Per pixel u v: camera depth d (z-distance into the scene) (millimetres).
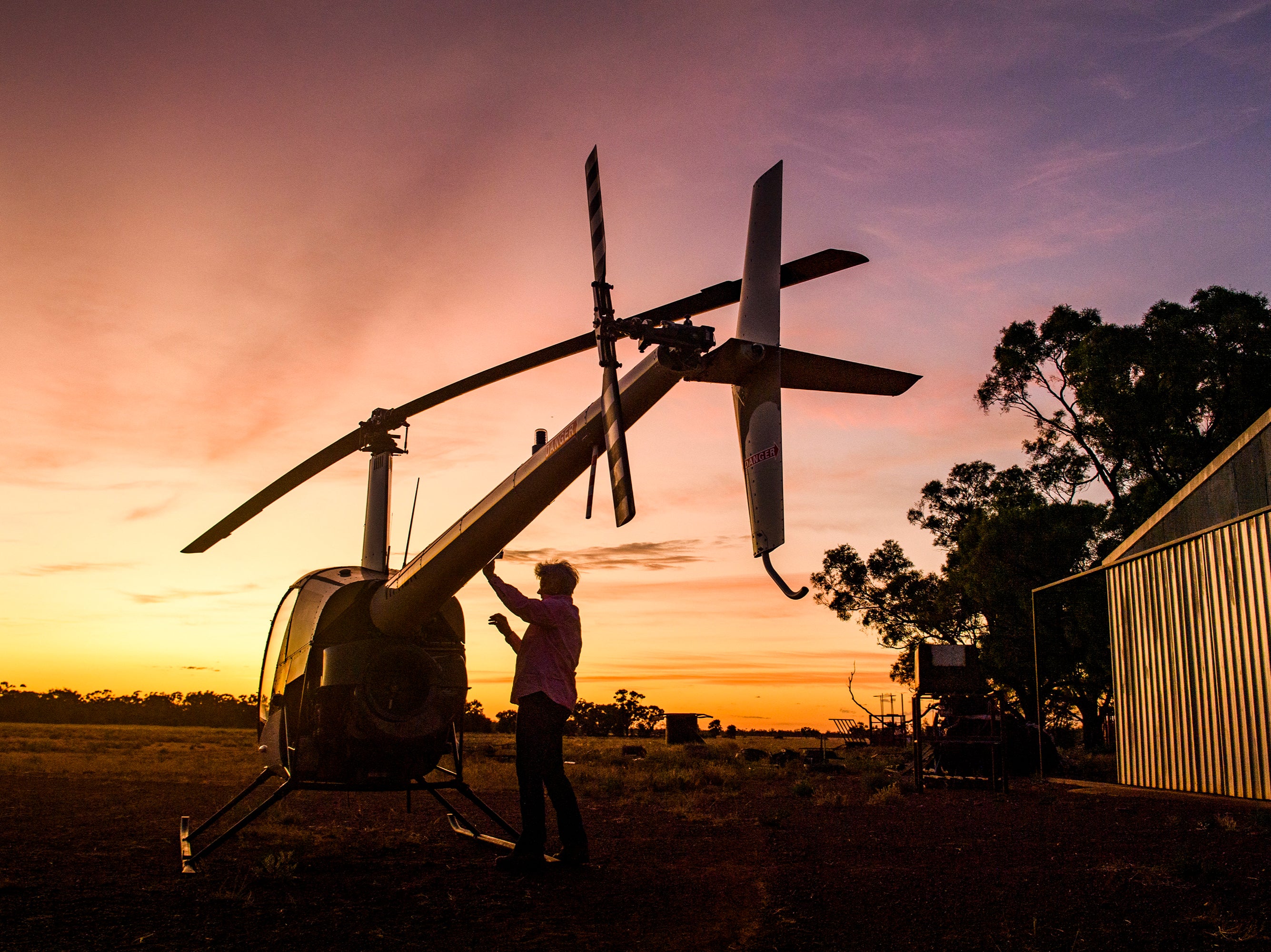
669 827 8070
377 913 4285
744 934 3859
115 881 5141
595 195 4727
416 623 5707
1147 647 14195
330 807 9609
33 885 4973
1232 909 4340
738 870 5582
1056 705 36344
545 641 5613
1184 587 13125
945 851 6477
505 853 6348
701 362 4395
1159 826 8148
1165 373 33219
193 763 18453
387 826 7996
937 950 3617
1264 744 11172
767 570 3887
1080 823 8445
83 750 24047
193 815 8766
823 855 6246
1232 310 33344
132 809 9305
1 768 16125
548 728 5523
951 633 40000
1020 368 37969
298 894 4762
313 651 5859
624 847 6703
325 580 6289
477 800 6465
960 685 13547
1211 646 12406
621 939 3805
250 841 6898
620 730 67750
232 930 3938
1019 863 5852
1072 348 37250
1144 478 36250
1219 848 6500
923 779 14641
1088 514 34906
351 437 7742
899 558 41344
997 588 34281
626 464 4164
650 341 4355
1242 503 11695
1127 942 3719
